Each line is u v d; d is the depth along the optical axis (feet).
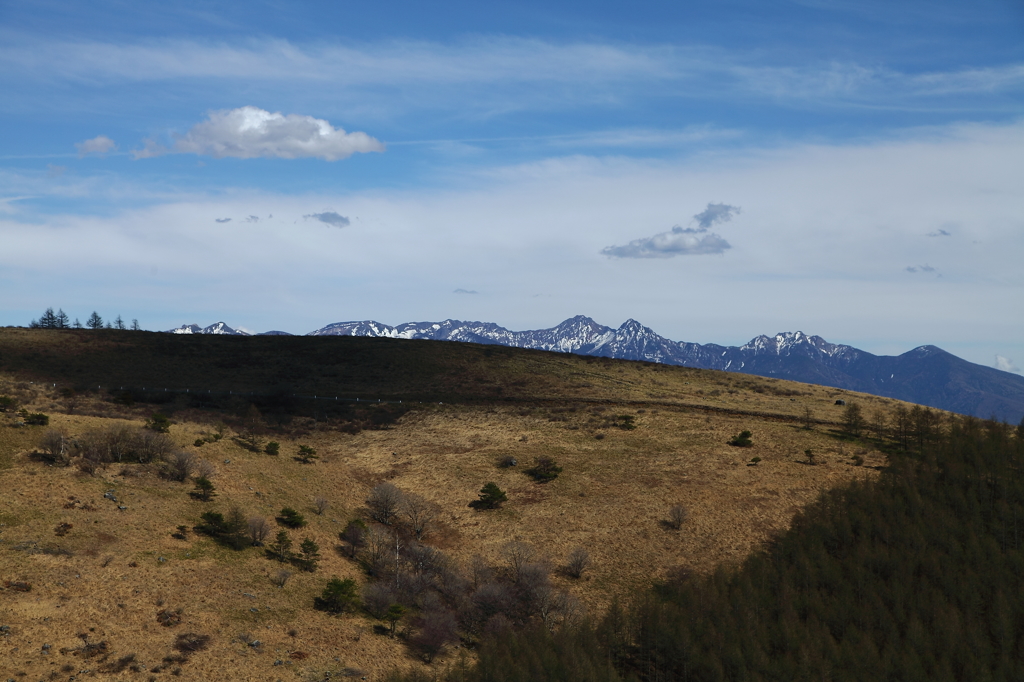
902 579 211.61
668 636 185.78
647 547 231.91
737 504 253.24
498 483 278.67
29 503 189.88
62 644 140.87
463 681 163.73
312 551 208.64
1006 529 230.48
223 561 190.70
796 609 203.82
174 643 150.92
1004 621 195.62
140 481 222.28
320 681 150.61
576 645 179.83
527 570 206.39
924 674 182.91
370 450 315.58
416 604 198.39
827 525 231.91
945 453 269.03
